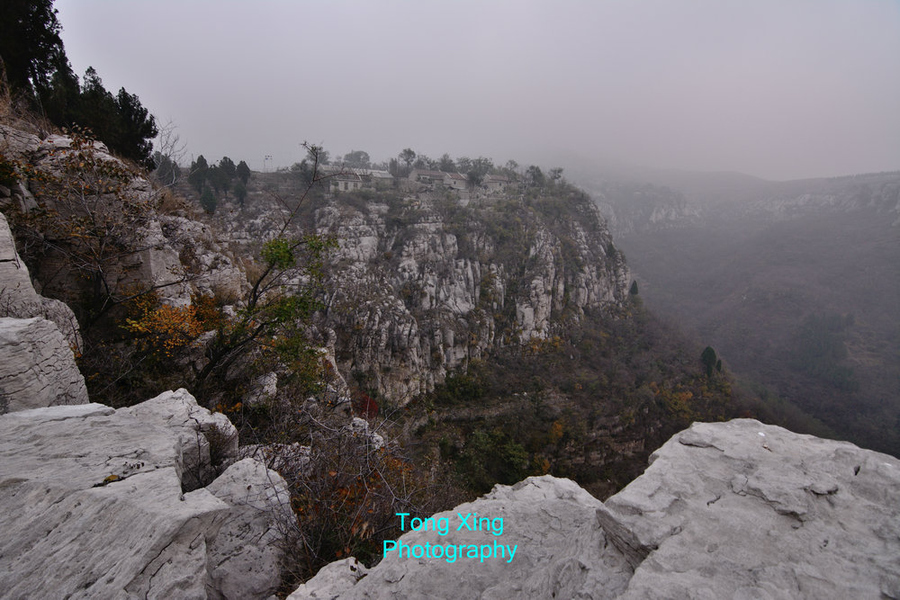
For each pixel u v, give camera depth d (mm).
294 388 11078
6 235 6984
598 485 39406
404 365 40594
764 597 2494
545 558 3963
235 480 5559
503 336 50938
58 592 3039
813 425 55031
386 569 4078
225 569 4453
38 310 7363
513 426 40500
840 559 2736
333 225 49750
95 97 17094
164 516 3588
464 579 3814
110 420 5090
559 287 57156
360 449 7406
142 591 3217
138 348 9602
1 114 10648
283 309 10633
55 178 9492
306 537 5176
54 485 3738
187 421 6094
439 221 53406
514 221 58156
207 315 11766
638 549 3152
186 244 13625
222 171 53938
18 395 5074
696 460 3973
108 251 10102
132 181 11289
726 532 3084
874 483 3312
